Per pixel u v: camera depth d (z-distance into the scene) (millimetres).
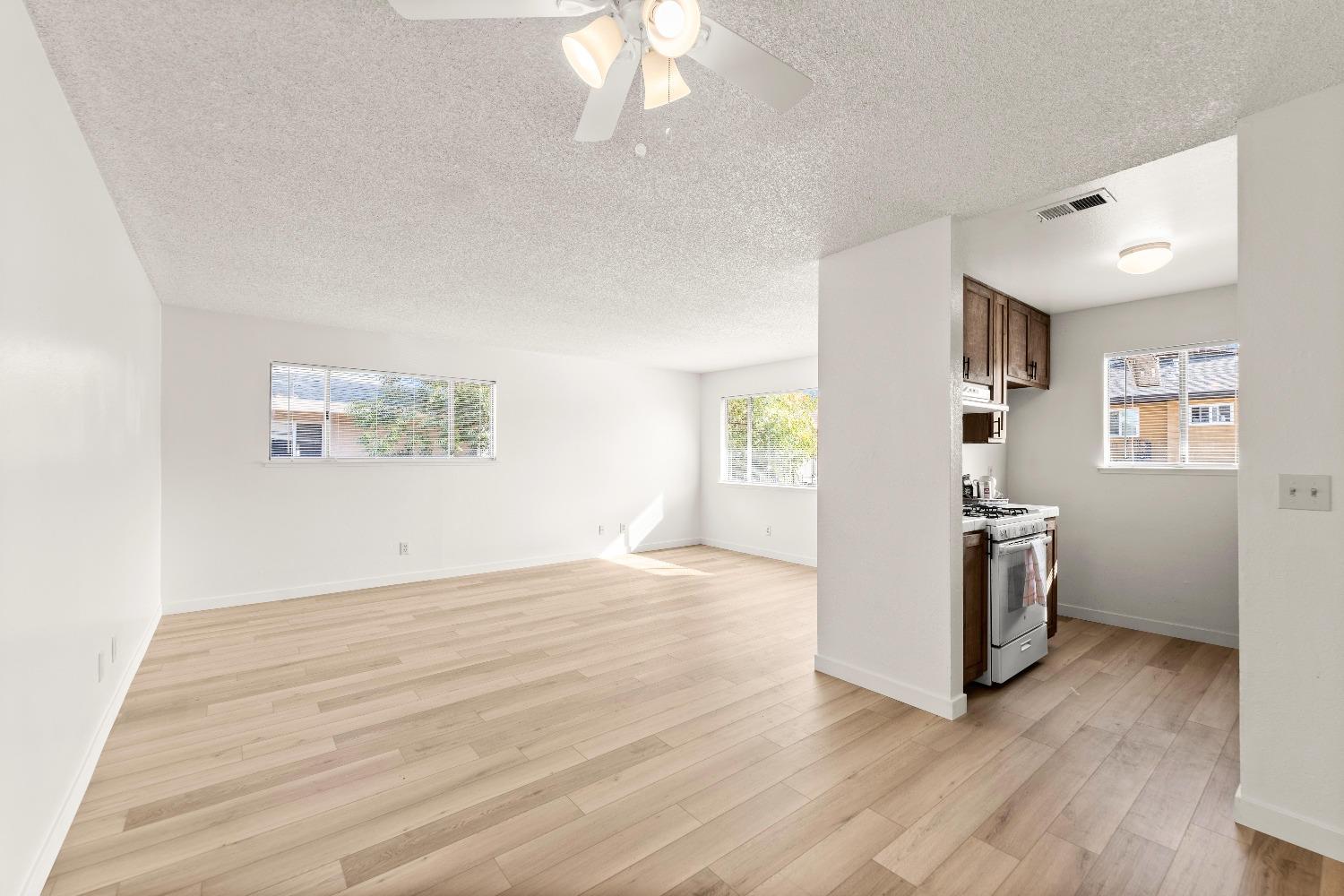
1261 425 1904
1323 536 1802
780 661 3457
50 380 1772
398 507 5426
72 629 1997
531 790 2139
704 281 3760
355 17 1502
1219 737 2531
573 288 3902
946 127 2012
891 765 2307
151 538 3838
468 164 2281
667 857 1794
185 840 1856
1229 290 3727
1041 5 1451
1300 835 1827
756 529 6957
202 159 2232
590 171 2336
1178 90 1804
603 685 3105
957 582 2752
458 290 3969
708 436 7625
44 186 1683
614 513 6926
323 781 2193
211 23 1524
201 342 4488
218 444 4555
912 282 2857
